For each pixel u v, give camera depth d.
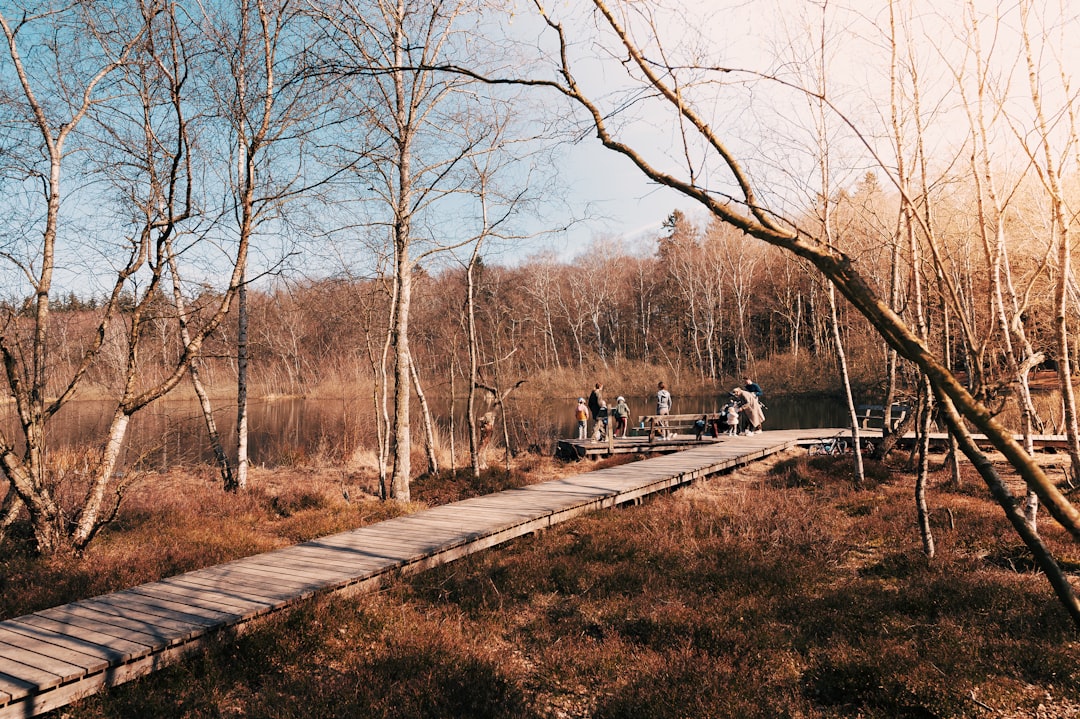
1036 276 5.87
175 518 11.13
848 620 6.35
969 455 2.16
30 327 10.12
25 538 9.42
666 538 9.47
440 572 8.29
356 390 31.03
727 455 16.47
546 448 21.69
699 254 58.91
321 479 16.55
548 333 59.97
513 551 9.48
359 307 15.58
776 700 4.94
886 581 7.57
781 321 54.62
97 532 9.58
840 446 18.31
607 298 63.09
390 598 7.37
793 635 6.12
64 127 10.05
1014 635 5.77
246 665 5.75
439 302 25.31
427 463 18.12
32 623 6.07
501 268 52.38
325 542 9.07
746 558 8.36
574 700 5.27
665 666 5.52
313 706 4.94
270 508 12.45
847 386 13.14
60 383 12.16
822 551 8.61
